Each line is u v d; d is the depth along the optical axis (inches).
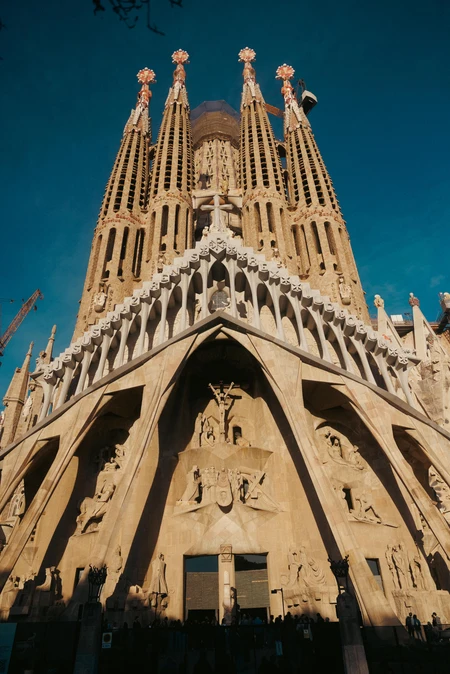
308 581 998.4
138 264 1889.8
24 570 1058.1
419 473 1234.0
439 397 1374.3
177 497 1179.3
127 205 1990.7
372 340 1336.1
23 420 1534.2
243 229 2030.0
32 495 1277.1
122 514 949.8
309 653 540.1
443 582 1030.4
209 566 1073.5
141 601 933.8
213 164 2694.4
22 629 550.6
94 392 1169.4
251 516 1124.5
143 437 1058.7
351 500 1163.3
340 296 1621.6
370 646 563.5
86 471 1218.6
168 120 2428.6
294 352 1186.6
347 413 1285.7
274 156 2265.0
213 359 1339.8
